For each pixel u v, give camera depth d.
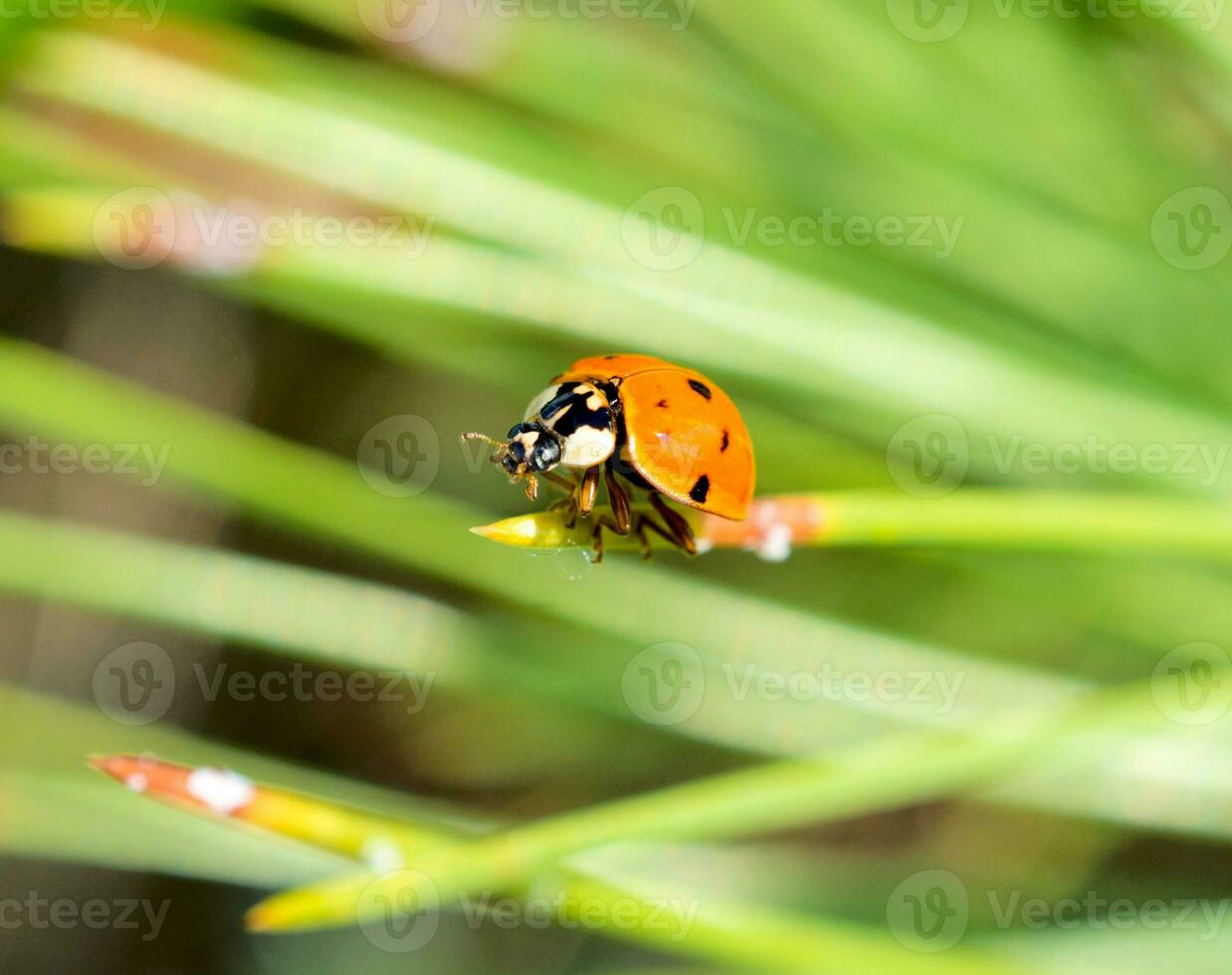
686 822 0.14
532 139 0.14
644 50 0.15
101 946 0.20
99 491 0.18
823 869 0.16
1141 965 0.15
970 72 0.15
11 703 0.15
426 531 0.15
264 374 0.19
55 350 0.19
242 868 0.15
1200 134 0.15
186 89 0.14
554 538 0.14
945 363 0.14
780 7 0.15
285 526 0.15
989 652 0.16
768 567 0.16
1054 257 0.15
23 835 0.15
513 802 0.17
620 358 0.15
